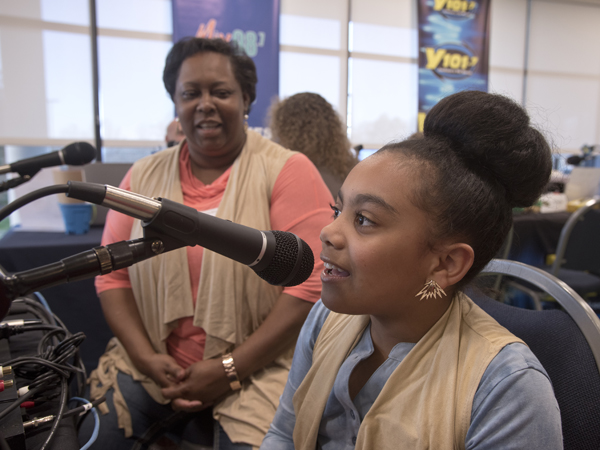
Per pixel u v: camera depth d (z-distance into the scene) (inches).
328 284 22.2
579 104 224.5
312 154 67.0
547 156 22.1
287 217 42.9
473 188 21.0
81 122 157.9
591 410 22.4
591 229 78.6
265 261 21.1
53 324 32.8
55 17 150.6
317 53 186.5
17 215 101.0
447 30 197.6
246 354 39.3
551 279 26.7
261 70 174.6
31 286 17.7
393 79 198.2
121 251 18.8
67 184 18.0
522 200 23.0
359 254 20.9
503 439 18.7
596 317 24.3
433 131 23.4
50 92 153.1
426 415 20.3
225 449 36.2
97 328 70.1
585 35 221.5
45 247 67.6
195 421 39.7
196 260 41.3
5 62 146.9
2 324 29.9
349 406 24.1
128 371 43.1
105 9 156.7
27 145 152.3
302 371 28.7
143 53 163.0
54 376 24.2
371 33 192.4
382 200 20.6
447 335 21.9
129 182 47.4
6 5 144.9
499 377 19.6
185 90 43.6
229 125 44.4
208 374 38.9
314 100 69.1
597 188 120.0
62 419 22.8
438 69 199.0
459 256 21.3
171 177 45.8
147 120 165.8
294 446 27.3
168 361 40.3
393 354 23.3
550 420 18.8
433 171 20.8
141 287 42.8
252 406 38.1
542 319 26.6
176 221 19.0
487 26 202.2
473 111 21.5
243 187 43.9
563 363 24.1
